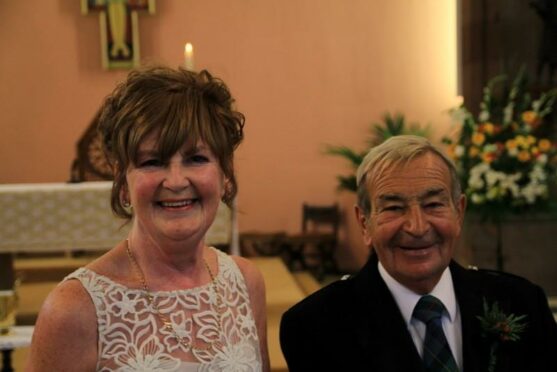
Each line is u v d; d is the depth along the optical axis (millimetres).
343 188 7191
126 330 1723
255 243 7250
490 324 2072
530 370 2131
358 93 7457
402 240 2043
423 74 7461
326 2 7395
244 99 7398
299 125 7449
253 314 1966
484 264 4988
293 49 7402
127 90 1721
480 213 4941
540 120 5203
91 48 7258
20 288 5508
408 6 7426
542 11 6422
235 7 7336
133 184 1732
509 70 6621
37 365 1674
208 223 1780
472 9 6898
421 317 2119
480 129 5055
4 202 4297
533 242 4938
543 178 4770
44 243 4336
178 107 1689
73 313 1684
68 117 7262
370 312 2135
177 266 1827
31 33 7199
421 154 2064
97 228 4352
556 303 4777
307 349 2150
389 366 2062
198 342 1775
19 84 7207
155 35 7285
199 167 1746
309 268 7430
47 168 7266
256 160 7441
